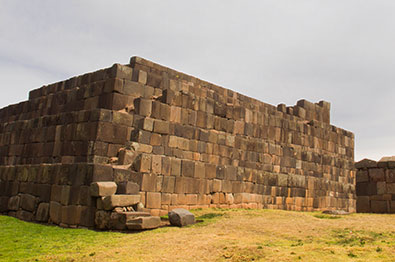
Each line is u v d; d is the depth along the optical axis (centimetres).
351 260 918
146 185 1839
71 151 2027
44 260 1035
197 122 2312
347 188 3388
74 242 1256
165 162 1956
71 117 2116
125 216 1455
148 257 1035
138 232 1415
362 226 1423
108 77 2197
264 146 2705
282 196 2698
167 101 2170
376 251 999
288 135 2914
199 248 1108
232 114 2548
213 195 2225
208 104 2402
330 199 3128
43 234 1398
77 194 1605
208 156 2331
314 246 1090
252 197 2488
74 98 2303
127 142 1969
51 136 2222
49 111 2508
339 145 3422
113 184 1582
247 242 1170
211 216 1769
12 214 1942
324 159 3194
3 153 2633
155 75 2281
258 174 2556
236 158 2495
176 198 1992
